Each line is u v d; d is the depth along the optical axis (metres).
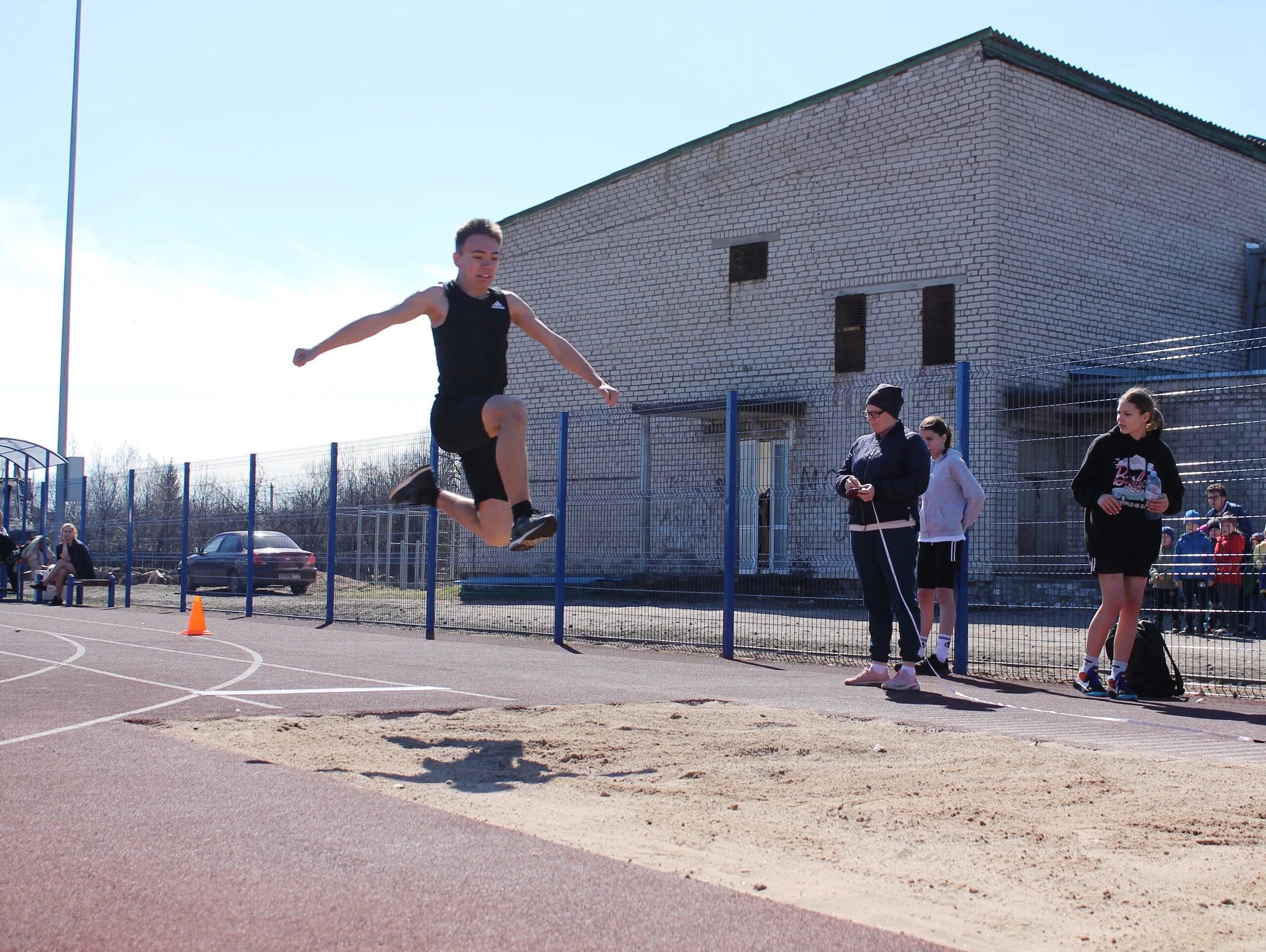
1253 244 23.09
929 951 2.45
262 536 15.84
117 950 2.35
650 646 10.97
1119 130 20.78
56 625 13.65
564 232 24.41
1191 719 6.30
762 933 2.52
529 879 2.88
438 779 4.29
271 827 3.37
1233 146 22.70
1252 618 8.09
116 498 19.80
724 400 18.73
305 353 4.41
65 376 25.92
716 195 22.23
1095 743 5.29
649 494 11.29
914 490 7.42
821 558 9.95
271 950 2.35
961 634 8.70
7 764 4.33
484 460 4.72
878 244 20.11
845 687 7.59
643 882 2.89
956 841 3.47
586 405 23.89
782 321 21.23
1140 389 7.30
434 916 2.58
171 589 17.86
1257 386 8.28
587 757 4.80
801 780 4.36
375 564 13.90
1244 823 3.69
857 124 20.44
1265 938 2.63
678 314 22.66
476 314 4.77
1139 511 7.27
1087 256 20.12
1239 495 8.32
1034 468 8.89
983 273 18.86
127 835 3.27
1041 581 8.73
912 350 19.58
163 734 5.09
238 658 9.20
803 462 10.38
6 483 22.86
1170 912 2.82
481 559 12.68
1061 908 2.84
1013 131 19.11
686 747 5.01
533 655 10.02
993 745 5.13
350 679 7.61
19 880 2.82
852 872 3.12
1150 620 7.50
